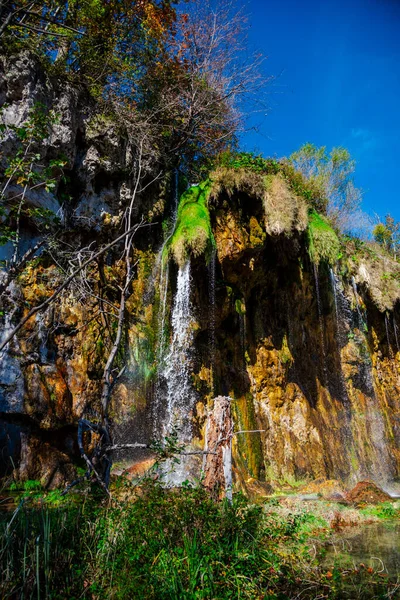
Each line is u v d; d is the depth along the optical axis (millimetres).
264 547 5066
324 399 13523
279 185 11688
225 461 5969
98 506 4605
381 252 19453
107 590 3734
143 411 9711
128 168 10336
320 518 7762
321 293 14133
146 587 3701
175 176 12500
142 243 10938
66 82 9328
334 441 12828
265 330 12531
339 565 5633
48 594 3527
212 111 13414
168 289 10547
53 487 7484
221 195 11242
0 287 5492
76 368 8875
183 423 9914
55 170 8781
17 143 8031
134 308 10258
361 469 13117
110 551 4016
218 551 4406
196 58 13367
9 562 3592
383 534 7309
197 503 4723
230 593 4094
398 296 17062
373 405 15500
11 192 8070
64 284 4801
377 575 5312
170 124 12477
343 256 15344
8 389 7621
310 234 12672
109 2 11062
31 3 5711
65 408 8227
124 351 9797
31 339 8234
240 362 11703
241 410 11047
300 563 5461
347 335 15133
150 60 12492
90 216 9688
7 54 8258
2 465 7230
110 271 9922
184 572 4004
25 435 7676
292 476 11062
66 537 4121
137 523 4238
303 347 13508
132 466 8188
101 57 10742
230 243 11125
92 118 9805
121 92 11711
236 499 5406
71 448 8242
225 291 11312
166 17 13016
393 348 18203
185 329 10195
